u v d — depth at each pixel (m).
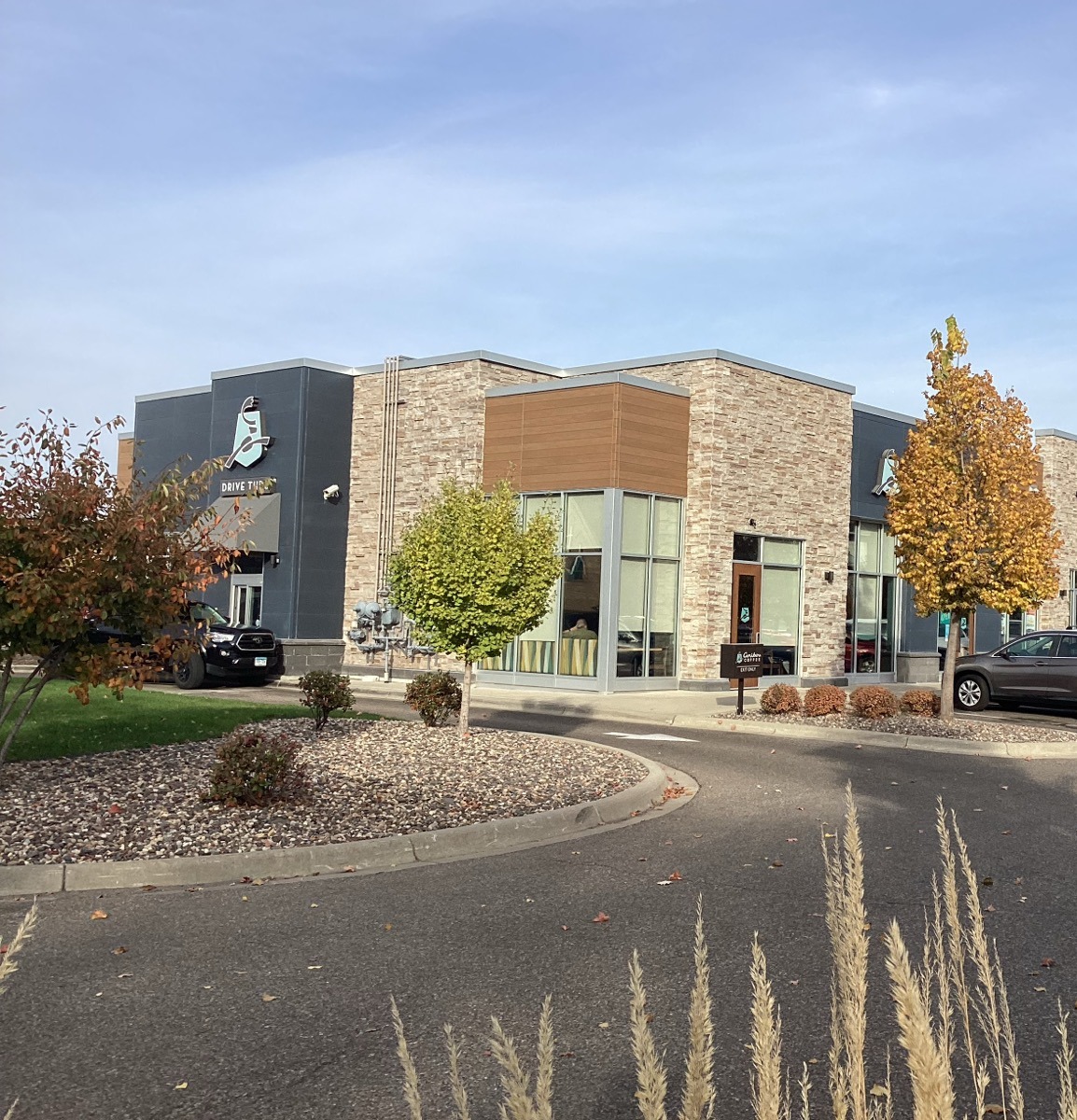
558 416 22.92
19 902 7.12
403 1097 4.30
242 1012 5.19
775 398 24.38
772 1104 2.07
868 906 7.18
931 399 17.88
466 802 9.99
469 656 13.66
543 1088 1.96
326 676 13.85
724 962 6.02
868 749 15.55
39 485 9.12
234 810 9.17
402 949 6.21
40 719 13.66
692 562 23.09
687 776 12.80
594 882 7.82
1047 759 15.15
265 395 26.72
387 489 25.75
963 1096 4.37
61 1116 4.11
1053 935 6.64
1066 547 35.53
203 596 27.62
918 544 17.77
